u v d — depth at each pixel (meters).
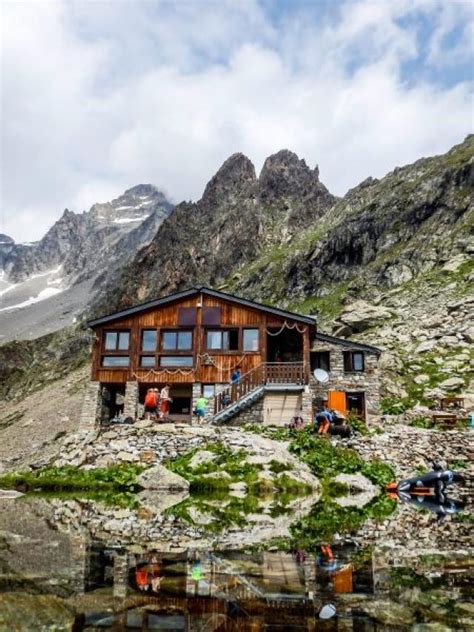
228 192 184.50
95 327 37.47
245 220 162.75
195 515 12.23
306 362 34.22
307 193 179.88
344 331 61.22
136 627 4.01
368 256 106.56
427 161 129.88
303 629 4.03
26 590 4.93
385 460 24.34
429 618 4.33
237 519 11.56
